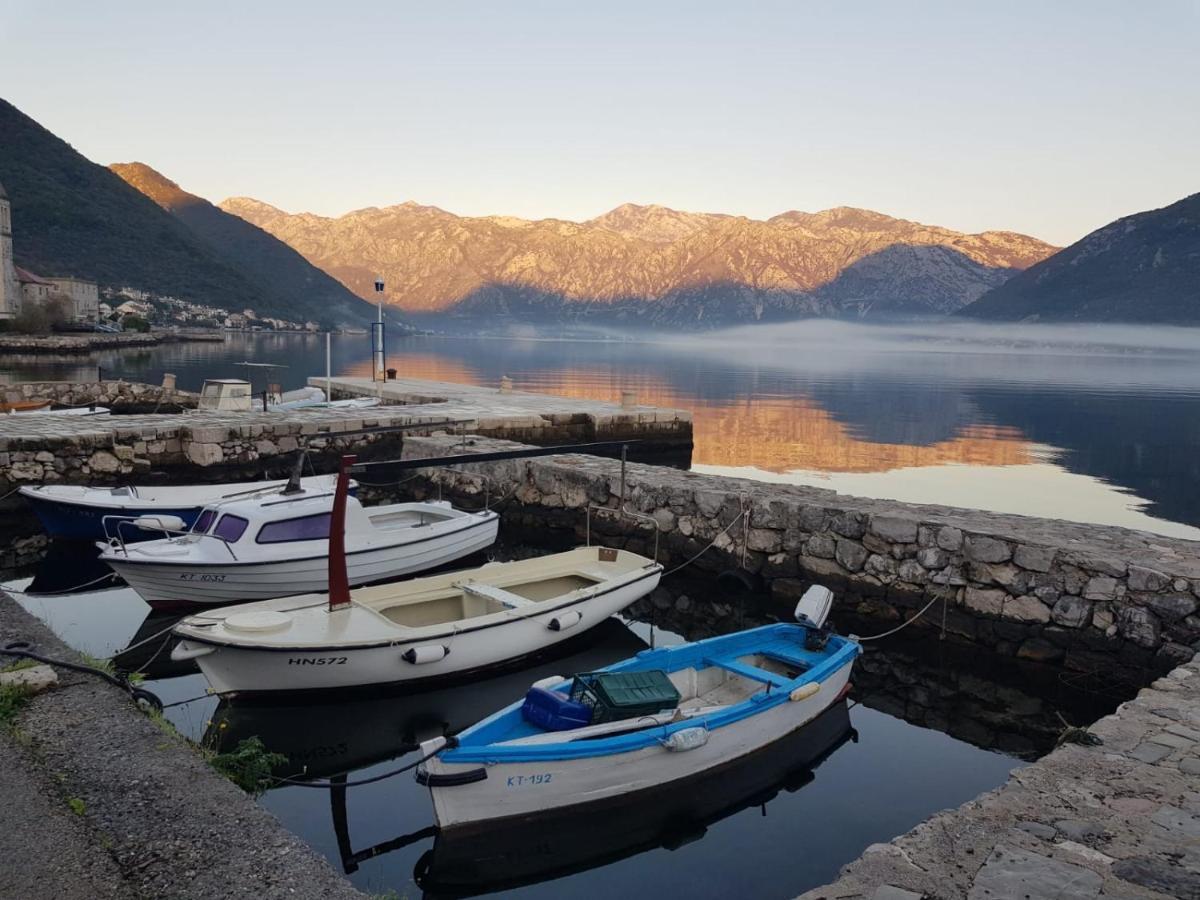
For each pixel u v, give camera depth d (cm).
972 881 498
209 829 511
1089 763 655
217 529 1372
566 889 692
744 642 1022
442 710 1055
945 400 5888
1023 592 1239
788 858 735
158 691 1084
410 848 748
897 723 1038
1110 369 10525
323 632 1017
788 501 1529
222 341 14612
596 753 748
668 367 9856
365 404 3297
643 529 1758
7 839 488
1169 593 1105
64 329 10425
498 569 1254
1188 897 483
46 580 1573
